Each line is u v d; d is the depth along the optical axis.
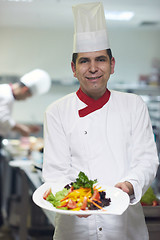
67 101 1.75
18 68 5.93
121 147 1.65
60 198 1.41
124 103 1.72
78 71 1.62
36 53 5.95
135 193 1.50
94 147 1.66
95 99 1.69
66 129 1.70
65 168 1.68
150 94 6.00
